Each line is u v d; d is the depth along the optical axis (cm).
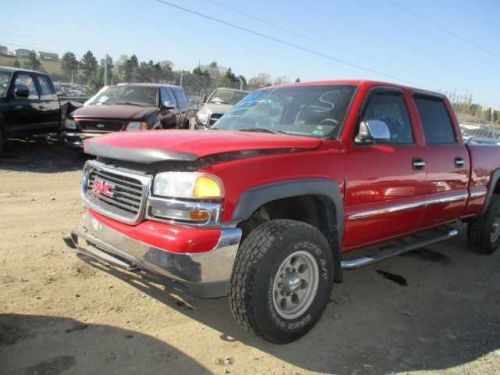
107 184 351
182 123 1308
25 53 1817
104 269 388
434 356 347
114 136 372
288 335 336
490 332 393
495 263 586
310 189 347
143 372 298
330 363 327
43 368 292
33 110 1105
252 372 308
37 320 347
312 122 412
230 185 307
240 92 1452
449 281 510
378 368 325
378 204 419
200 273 301
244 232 364
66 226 572
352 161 388
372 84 435
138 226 320
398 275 517
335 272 383
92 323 350
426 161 471
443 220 525
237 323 340
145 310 377
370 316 407
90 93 1917
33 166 995
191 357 319
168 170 314
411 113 474
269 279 314
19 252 473
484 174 571
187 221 302
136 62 2159
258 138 353
